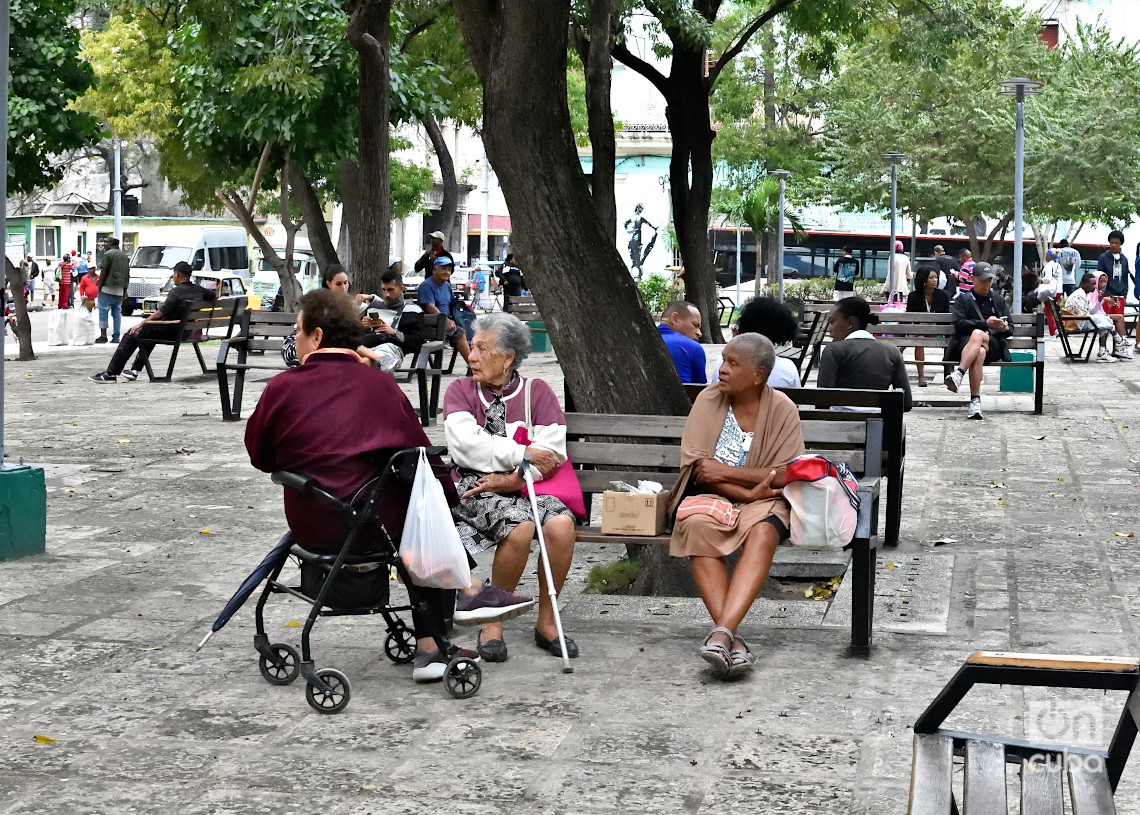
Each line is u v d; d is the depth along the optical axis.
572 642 5.89
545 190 7.06
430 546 5.32
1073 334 21.86
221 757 4.63
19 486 7.63
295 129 20.36
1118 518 8.80
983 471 10.67
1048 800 3.10
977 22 24.64
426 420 13.72
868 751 4.63
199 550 7.94
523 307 24.05
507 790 4.32
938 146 44.78
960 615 6.44
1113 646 5.88
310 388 5.37
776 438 6.07
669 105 24.83
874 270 54.69
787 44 41.25
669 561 7.12
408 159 53.25
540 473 5.98
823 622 6.32
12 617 6.41
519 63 6.85
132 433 12.86
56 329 26.25
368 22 17.59
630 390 7.15
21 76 21.64
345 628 6.31
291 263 27.38
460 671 5.26
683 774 4.45
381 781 4.41
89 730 4.90
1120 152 41.88
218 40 19.12
